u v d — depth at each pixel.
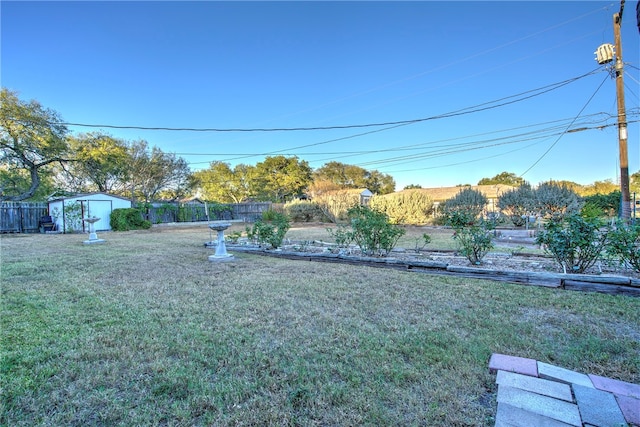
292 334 2.49
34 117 15.55
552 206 12.55
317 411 1.57
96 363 2.06
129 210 15.17
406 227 13.63
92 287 3.94
